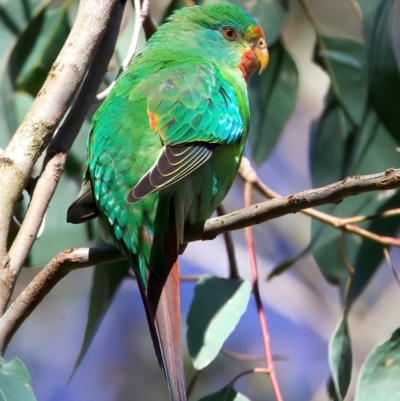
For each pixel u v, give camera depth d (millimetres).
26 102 9984
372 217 8945
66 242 9641
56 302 16672
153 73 8445
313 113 15500
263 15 10844
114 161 7500
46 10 10297
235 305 8648
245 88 9648
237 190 15406
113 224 7402
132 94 8023
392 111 10789
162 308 6945
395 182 6328
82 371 16578
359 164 10961
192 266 14961
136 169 7410
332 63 10992
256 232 15617
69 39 7379
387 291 15383
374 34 10750
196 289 8711
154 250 7219
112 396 16547
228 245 8977
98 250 7211
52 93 7172
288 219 15781
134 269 7277
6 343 6652
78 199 7691
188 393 8805
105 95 8164
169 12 11500
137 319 17141
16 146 7008
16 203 6895
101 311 9492
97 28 7414
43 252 9539
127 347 16953
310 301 15656
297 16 14727
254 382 16000
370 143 10945
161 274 7148
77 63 7281
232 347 16094
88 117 10289
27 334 16516
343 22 14547
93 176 7664
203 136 7703
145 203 7281
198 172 7918
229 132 8055
